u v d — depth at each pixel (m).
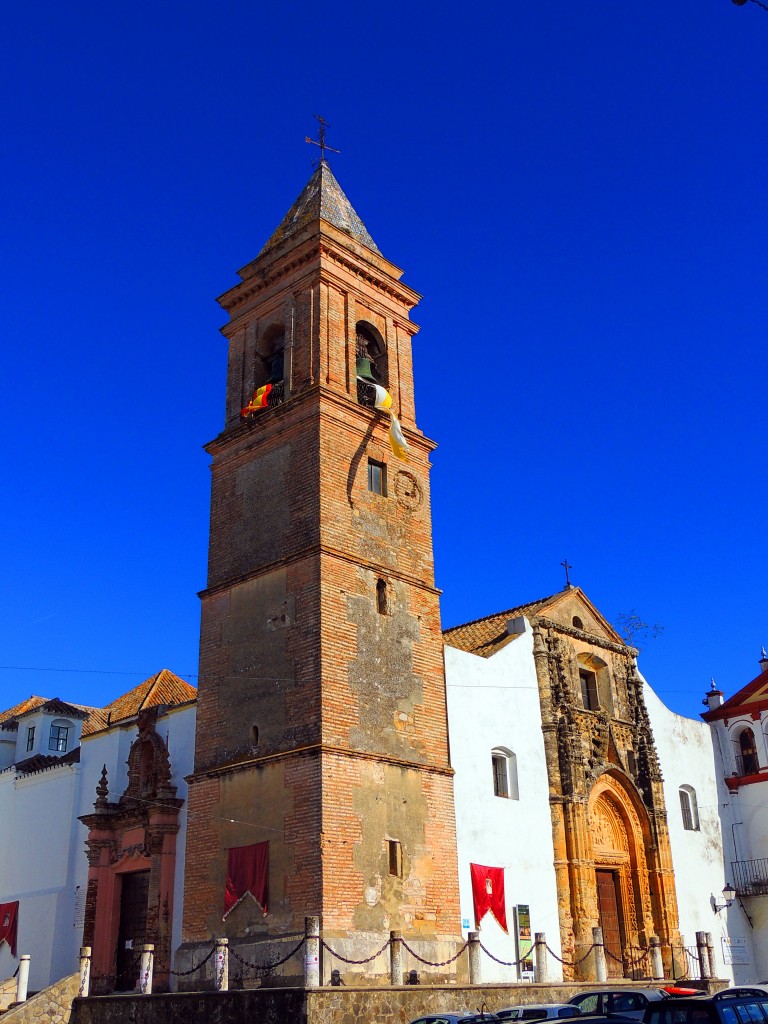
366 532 34.53
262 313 38.91
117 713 42.62
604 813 41.25
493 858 34.69
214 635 35.06
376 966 28.78
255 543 34.97
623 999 24.95
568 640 42.56
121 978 35.44
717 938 43.75
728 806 48.34
